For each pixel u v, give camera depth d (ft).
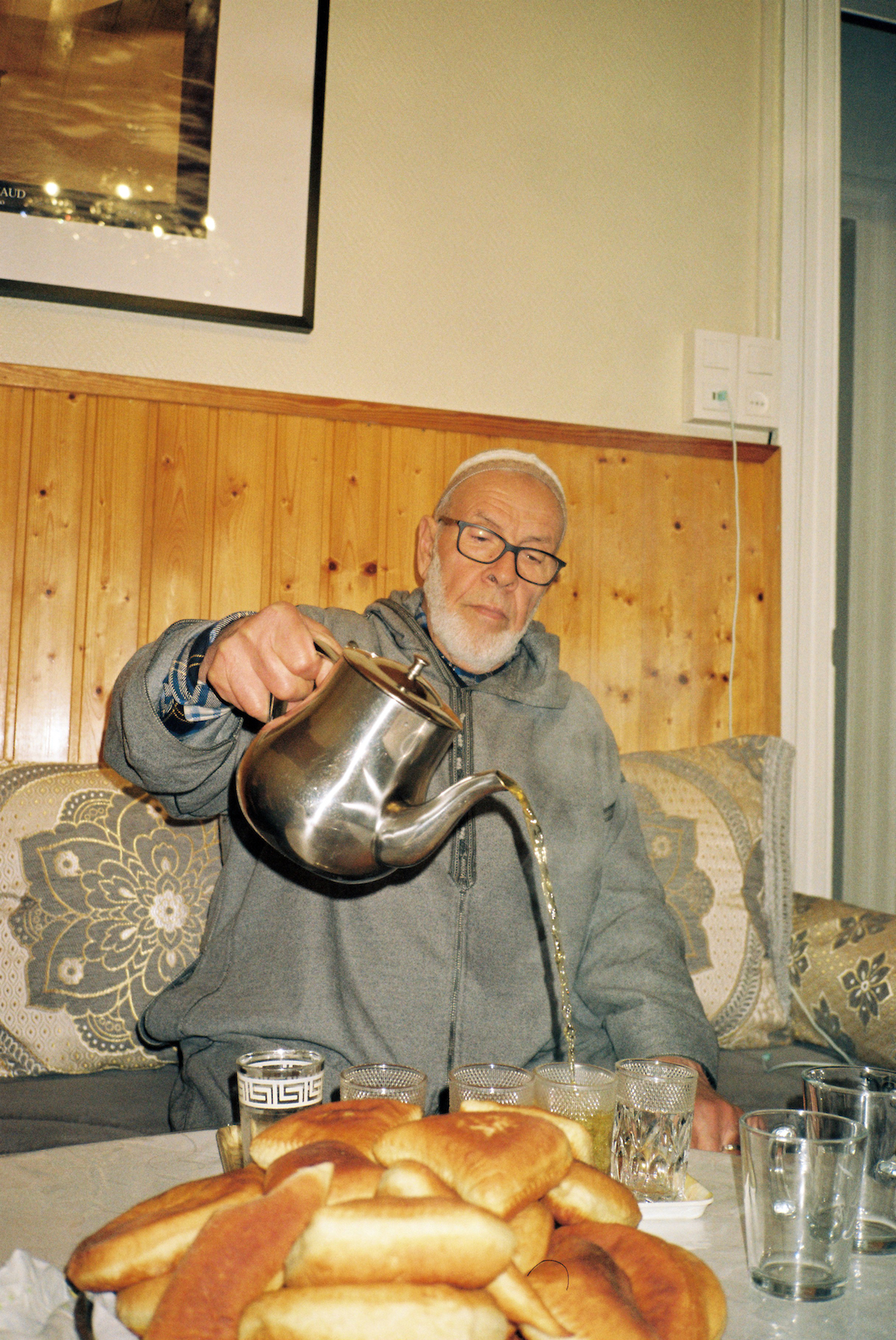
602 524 6.18
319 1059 2.16
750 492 6.53
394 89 5.93
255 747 2.69
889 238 7.77
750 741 5.61
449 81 6.04
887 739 7.71
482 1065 2.35
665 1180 2.28
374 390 5.82
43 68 5.25
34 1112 3.75
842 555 7.64
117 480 5.32
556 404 6.19
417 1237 1.37
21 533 5.16
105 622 5.26
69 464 5.24
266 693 2.90
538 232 6.19
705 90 6.62
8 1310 1.57
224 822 4.25
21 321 5.26
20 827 4.29
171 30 5.45
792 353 6.59
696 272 6.55
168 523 5.38
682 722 6.28
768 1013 5.03
